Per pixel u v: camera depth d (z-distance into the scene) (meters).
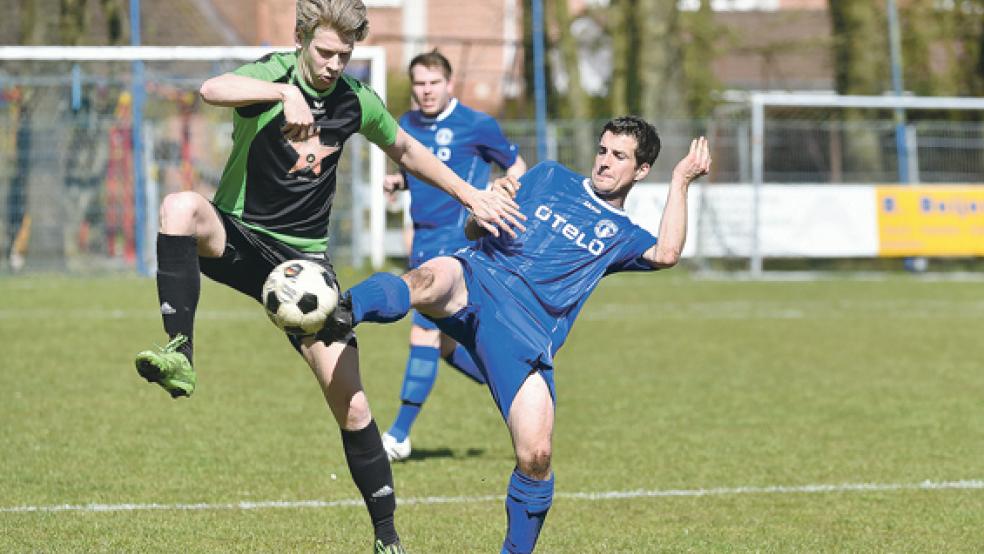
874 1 79.62
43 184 61.47
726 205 64.12
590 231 14.66
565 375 32.28
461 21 89.56
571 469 21.02
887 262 69.00
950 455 22.33
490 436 24.30
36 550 15.10
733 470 20.98
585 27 88.88
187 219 13.17
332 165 13.94
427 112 24.45
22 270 61.06
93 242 62.53
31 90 61.47
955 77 80.88
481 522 17.28
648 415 26.42
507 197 14.49
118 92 62.34
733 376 32.22
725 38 85.06
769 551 15.76
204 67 65.88
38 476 19.53
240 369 31.98
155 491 18.73
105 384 29.03
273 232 13.91
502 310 13.94
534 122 69.38
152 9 68.19
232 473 20.14
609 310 49.19
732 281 62.78
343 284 51.41
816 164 69.94
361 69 63.81
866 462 21.69
